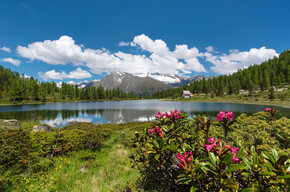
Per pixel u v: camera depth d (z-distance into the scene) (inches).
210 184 55.2
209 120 88.6
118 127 727.7
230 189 48.2
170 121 113.4
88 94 5669.3
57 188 163.9
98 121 1173.7
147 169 112.4
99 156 286.8
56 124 1021.8
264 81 3644.2
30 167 185.3
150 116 1407.5
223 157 51.3
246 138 137.2
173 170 86.4
